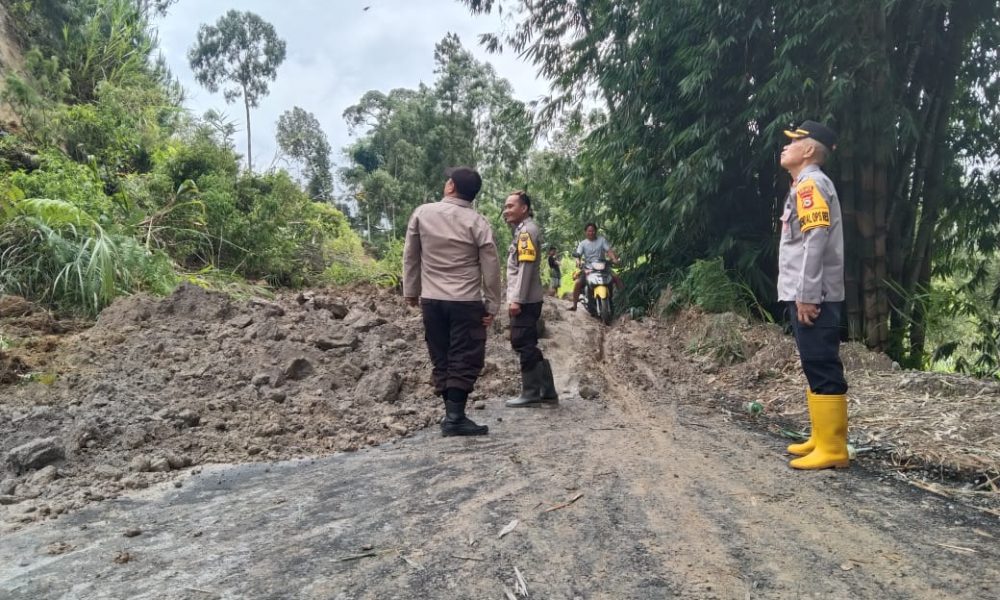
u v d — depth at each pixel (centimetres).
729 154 815
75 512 286
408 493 306
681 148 884
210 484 323
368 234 2684
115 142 1129
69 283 666
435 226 414
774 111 789
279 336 559
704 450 387
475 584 217
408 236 424
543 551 242
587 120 1130
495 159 2539
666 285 971
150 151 1209
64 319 631
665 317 880
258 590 213
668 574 225
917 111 774
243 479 331
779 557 239
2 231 682
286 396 463
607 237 1156
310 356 530
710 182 808
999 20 750
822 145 354
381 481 324
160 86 1585
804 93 712
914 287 786
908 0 727
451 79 2892
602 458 363
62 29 1427
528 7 1131
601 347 754
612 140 968
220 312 606
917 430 408
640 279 1052
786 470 349
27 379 449
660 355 705
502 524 267
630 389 581
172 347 522
